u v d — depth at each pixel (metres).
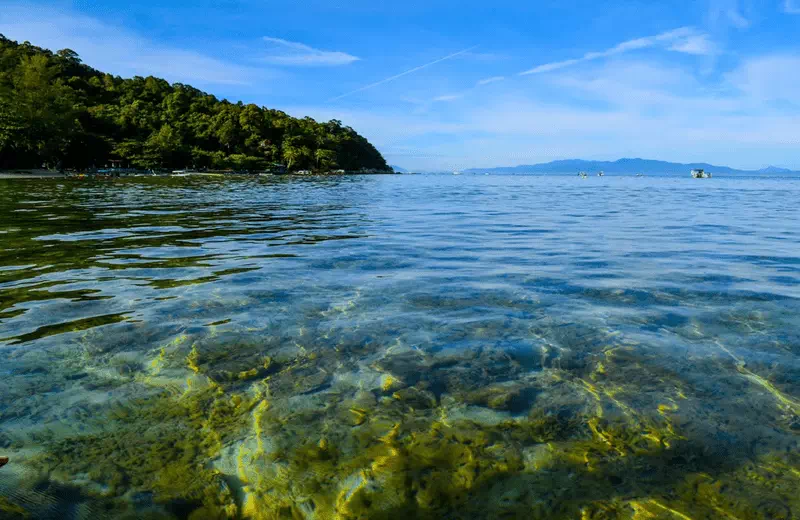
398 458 2.53
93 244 9.01
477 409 3.02
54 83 86.19
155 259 7.61
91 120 92.81
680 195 33.25
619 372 3.52
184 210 16.91
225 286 5.89
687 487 2.29
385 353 3.86
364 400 3.12
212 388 3.26
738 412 2.96
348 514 2.15
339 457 2.54
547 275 6.63
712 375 3.46
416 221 13.99
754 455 2.53
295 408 3.02
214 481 2.34
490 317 4.75
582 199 27.48
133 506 2.17
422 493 2.27
